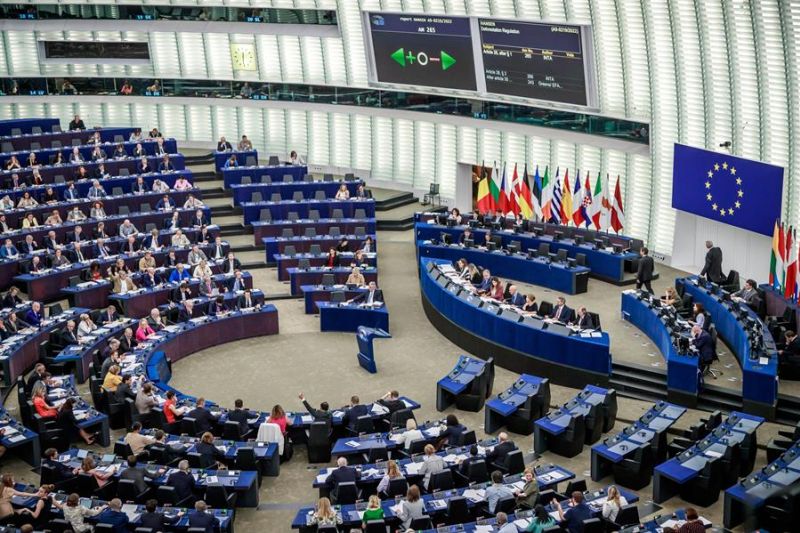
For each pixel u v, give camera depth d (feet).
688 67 116.88
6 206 131.44
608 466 79.15
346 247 128.06
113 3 163.84
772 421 86.89
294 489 79.56
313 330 113.09
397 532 64.95
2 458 83.97
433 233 133.59
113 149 152.87
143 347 99.60
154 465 75.66
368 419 83.10
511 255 123.65
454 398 93.04
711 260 110.63
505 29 132.57
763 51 107.14
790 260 99.60
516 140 144.46
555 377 97.19
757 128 110.93
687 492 74.90
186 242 125.39
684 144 119.55
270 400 95.61
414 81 148.56
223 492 71.82
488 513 69.92
